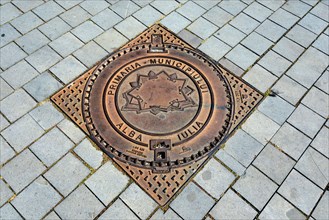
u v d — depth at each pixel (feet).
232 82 3.95
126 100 3.74
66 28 4.42
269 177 3.29
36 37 4.32
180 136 3.50
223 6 4.76
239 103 3.77
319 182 3.27
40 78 3.94
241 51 4.26
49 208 3.08
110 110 3.66
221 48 4.28
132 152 3.40
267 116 3.70
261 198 3.17
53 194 3.15
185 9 4.70
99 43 4.28
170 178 3.26
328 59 4.23
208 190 3.20
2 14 4.55
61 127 3.57
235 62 4.14
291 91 3.92
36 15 4.55
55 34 4.35
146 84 3.86
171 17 4.60
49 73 3.99
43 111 3.68
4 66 4.03
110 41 4.30
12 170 3.28
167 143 3.45
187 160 3.36
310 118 3.71
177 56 4.16
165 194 3.16
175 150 3.42
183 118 3.62
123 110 3.66
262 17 4.64
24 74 3.97
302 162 3.39
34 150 3.42
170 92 3.81
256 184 3.25
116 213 3.07
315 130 3.62
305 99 3.86
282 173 3.31
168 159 3.36
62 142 3.47
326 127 3.65
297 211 3.10
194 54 4.19
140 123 3.57
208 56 4.19
